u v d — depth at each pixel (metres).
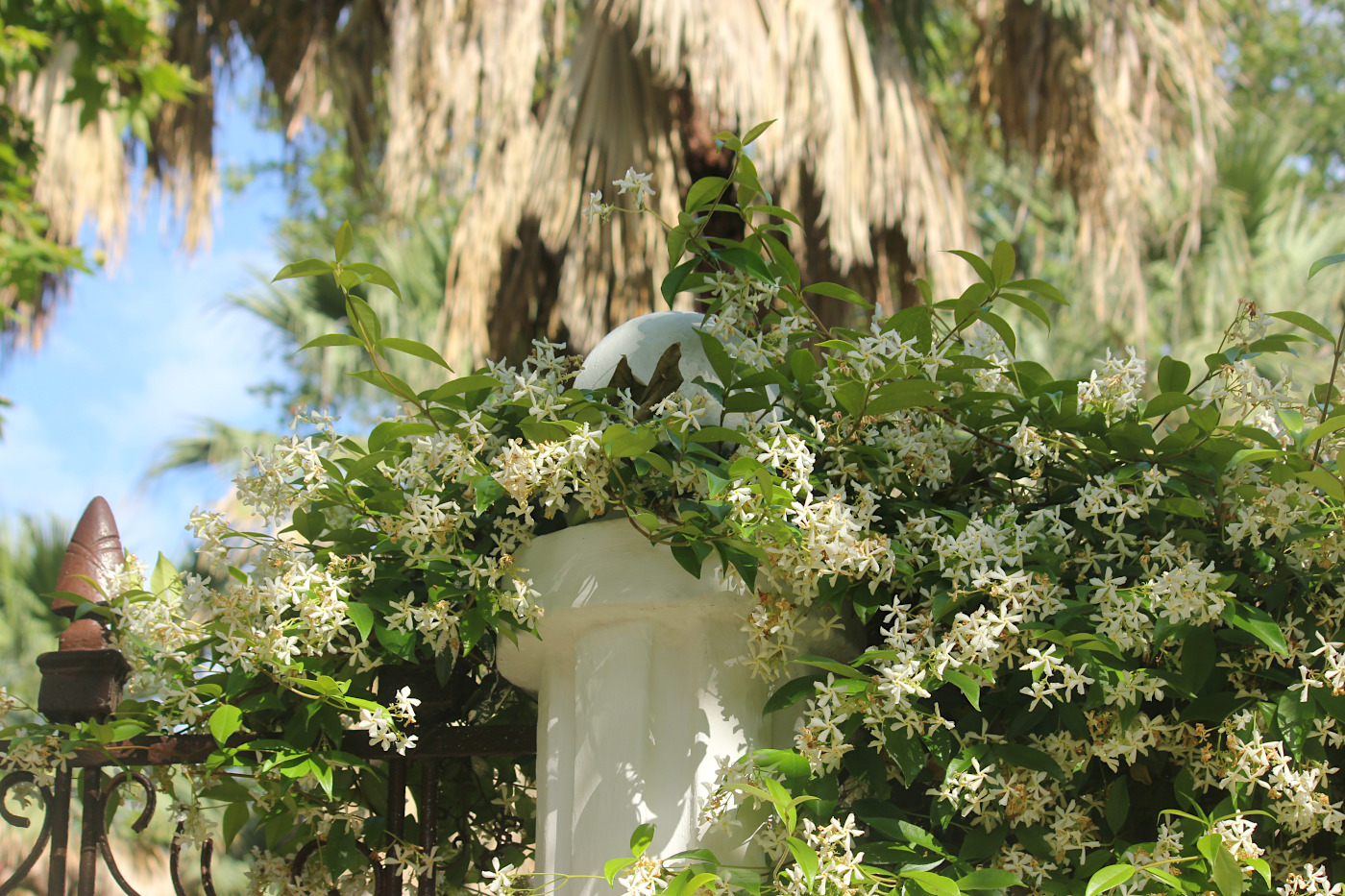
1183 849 1.08
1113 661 1.09
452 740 1.32
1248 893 1.11
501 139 4.65
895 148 4.51
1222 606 1.06
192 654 1.35
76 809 5.37
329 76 5.34
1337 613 1.15
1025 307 1.18
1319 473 1.07
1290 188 7.95
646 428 1.10
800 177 4.46
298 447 1.23
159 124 5.54
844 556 1.08
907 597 1.22
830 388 1.21
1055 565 1.14
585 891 1.15
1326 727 1.08
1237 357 1.25
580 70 4.34
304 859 1.36
